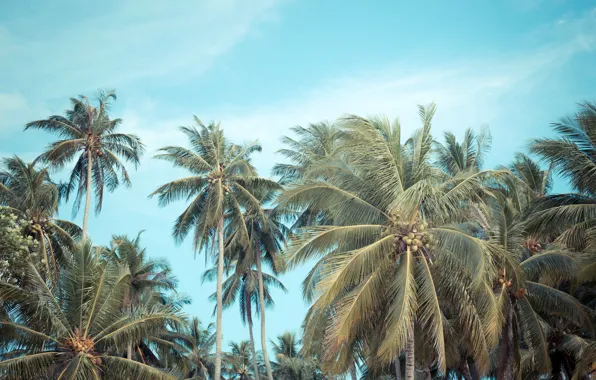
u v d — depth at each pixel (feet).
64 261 115.65
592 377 96.63
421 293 68.39
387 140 76.18
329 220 114.11
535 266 85.20
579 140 82.89
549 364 83.46
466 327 73.36
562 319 98.53
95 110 129.39
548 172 120.26
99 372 87.10
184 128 124.98
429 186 66.69
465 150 130.93
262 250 140.87
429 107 79.25
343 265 67.36
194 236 119.65
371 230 72.23
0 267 88.69
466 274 70.38
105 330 89.15
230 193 123.54
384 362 67.72
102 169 130.11
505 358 82.48
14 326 83.05
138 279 136.15
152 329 92.48
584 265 79.66
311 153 124.06
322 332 83.97
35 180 112.68
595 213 81.25
